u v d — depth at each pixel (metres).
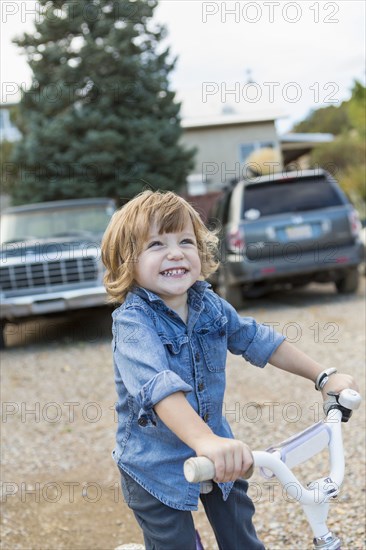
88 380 5.74
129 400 1.73
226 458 1.30
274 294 9.84
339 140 24.42
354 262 8.30
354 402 1.62
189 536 1.73
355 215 8.30
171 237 1.73
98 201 8.69
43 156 17.22
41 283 7.42
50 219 8.46
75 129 17.31
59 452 4.05
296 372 1.84
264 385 5.10
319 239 8.19
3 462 3.94
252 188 8.33
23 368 6.47
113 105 17.62
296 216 8.19
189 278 1.73
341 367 5.29
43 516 3.21
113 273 1.81
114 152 17.12
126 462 1.76
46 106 17.62
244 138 21.80
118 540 2.96
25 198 17.61
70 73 17.45
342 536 2.75
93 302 7.37
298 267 8.17
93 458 3.92
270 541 2.80
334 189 8.36
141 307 1.71
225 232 8.48
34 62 17.86
